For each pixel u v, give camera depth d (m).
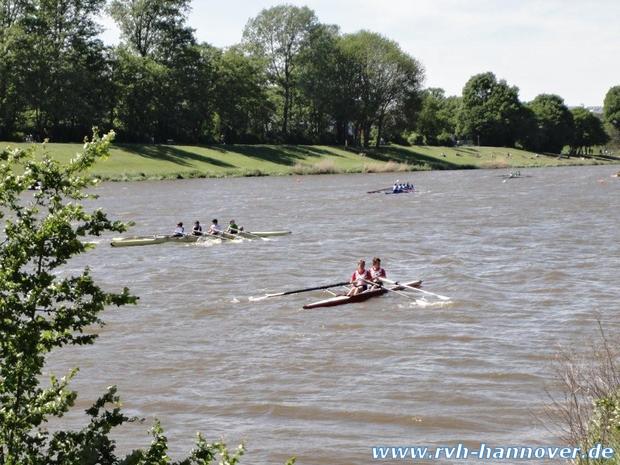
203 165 161.00
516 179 156.88
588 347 32.94
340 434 24.30
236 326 37.69
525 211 90.88
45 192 12.29
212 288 47.16
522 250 60.66
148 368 30.94
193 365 31.33
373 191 119.38
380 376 29.69
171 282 49.03
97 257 59.47
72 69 149.50
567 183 143.62
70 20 158.25
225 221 83.56
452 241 66.62
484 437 23.81
